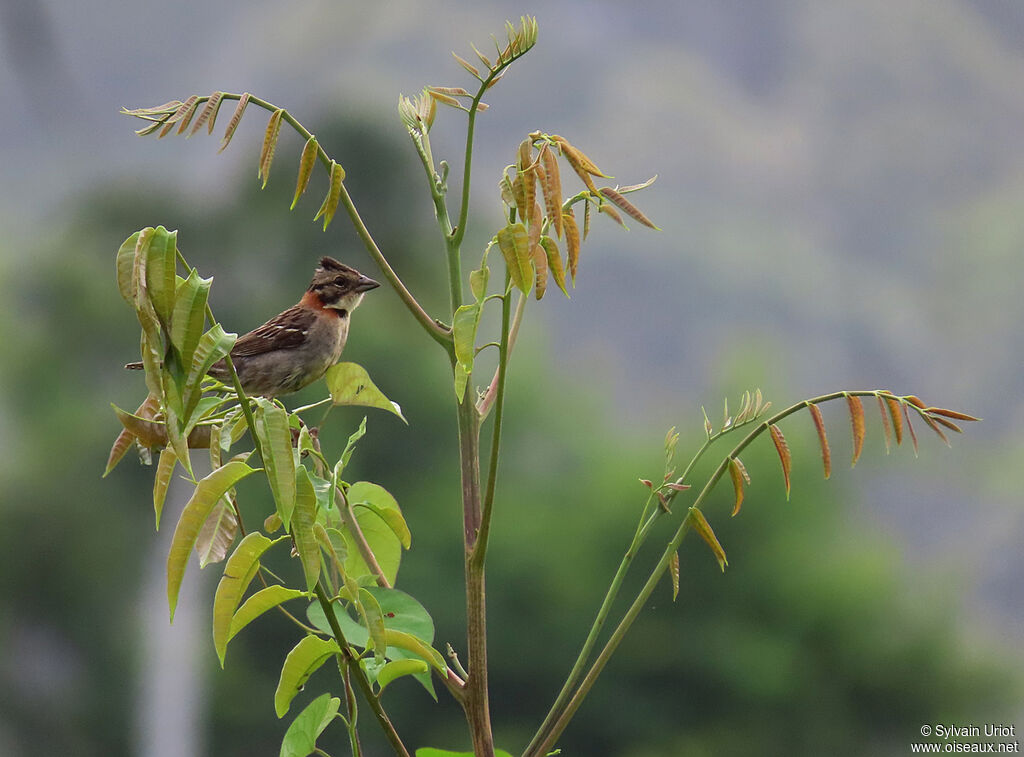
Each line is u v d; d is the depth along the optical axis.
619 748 19.88
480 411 2.91
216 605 2.54
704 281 47.75
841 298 49.12
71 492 20.59
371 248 2.78
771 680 19.64
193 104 2.66
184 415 2.35
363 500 3.03
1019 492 35.03
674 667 20.11
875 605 20.69
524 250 2.49
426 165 2.92
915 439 2.83
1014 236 52.03
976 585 32.47
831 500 22.94
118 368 22.38
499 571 21.00
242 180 21.77
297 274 20.64
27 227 24.61
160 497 2.77
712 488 2.85
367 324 21.83
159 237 2.35
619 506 21.53
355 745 2.61
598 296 46.22
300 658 2.64
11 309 22.52
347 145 20.89
